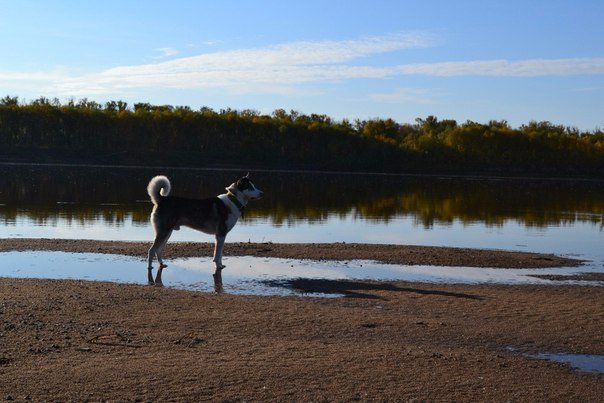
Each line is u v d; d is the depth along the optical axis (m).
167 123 91.38
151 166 83.06
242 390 6.94
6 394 6.56
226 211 15.00
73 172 63.47
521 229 26.97
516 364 8.35
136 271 14.75
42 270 14.52
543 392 7.34
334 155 93.62
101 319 9.72
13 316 9.56
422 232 25.14
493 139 99.00
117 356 7.91
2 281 12.48
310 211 33.16
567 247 21.31
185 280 13.85
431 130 108.44
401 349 8.73
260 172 80.06
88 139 88.94
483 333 9.86
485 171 96.31
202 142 92.38
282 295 12.50
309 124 99.00
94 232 22.14
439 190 55.03
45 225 23.86
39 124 86.44
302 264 16.33
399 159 95.75
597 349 9.22
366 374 7.60
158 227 14.71
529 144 100.12
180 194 39.62
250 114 103.94
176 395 6.72
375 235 23.78
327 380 7.34
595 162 100.50
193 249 18.03
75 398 6.54
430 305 11.86
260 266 15.88
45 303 10.51
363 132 101.75
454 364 8.16
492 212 35.09
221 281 13.82
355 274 15.11
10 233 21.23
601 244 22.31
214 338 8.91
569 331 10.12
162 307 10.70
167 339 8.77
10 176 53.09
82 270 14.67
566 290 13.64
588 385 7.66
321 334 9.40
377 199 42.75
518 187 64.88
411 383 7.38
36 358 7.72
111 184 48.22
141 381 7.06
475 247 20.94
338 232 24.42
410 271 15.71
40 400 6.45
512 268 16.59
